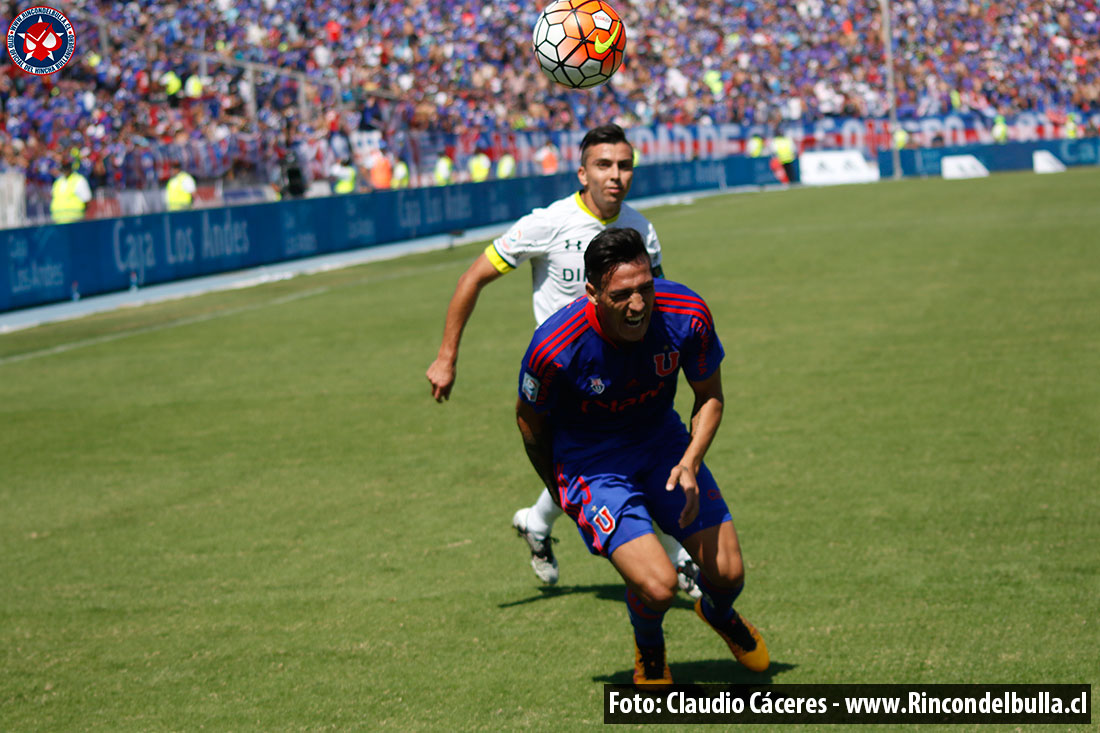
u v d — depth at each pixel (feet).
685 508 19.76
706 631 24.54
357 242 127.44
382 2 207.72
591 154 25.00
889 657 22.16
